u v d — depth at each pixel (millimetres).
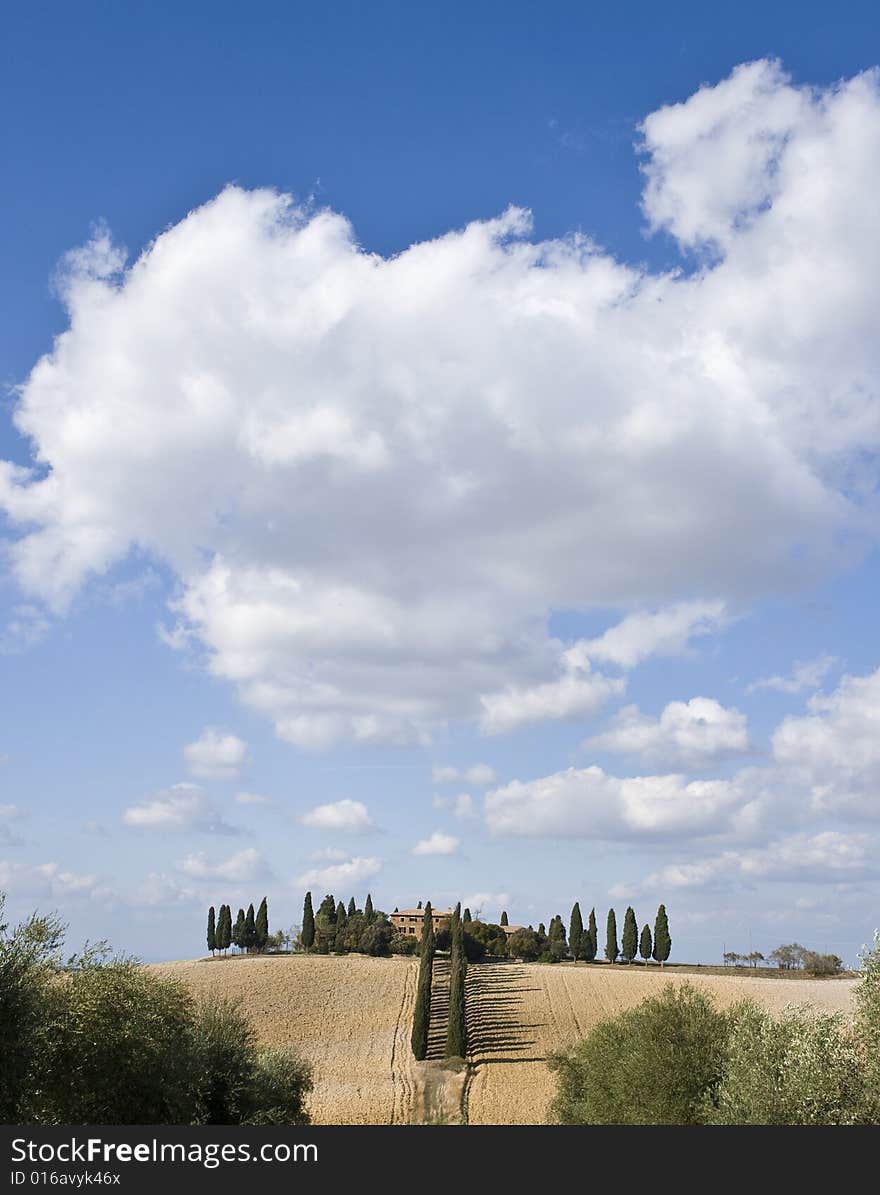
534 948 185625
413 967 151750
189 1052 41844
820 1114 31734
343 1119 75188
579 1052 60500
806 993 117625
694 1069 44156
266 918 189250
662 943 181375
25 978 30500
